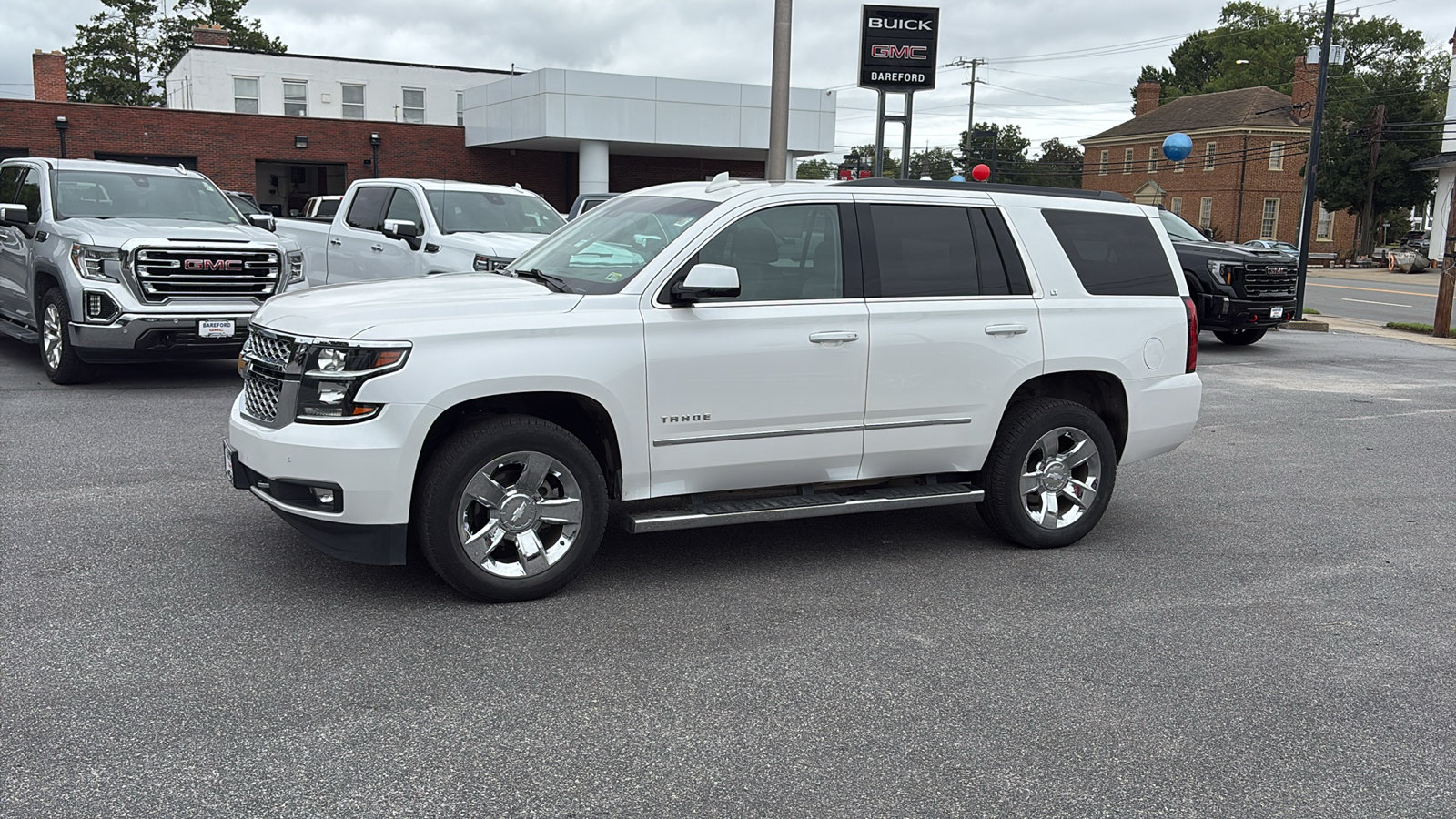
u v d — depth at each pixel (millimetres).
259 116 32594
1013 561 5797
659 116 30500
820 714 3898
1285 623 4969
